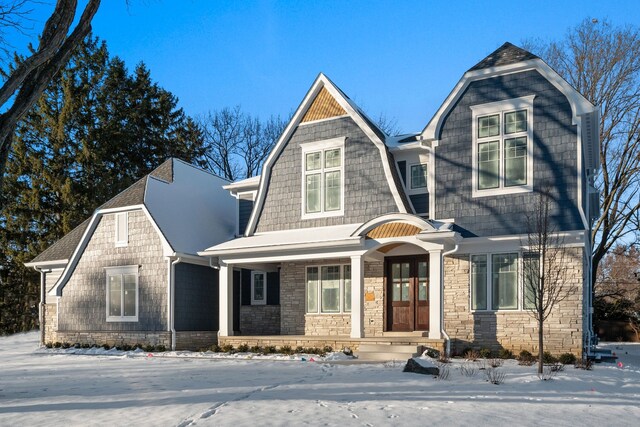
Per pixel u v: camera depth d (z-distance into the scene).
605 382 13.01
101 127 41.00
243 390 11.72
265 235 22.52
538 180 18.05
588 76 32.56
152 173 27.53
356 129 21.36
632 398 11.02
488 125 18.92
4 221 38.97
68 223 36.38
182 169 27.17
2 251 38.50
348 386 12.14
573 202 17.50
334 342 19.77
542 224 15.73
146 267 23.61
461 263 18.77
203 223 25.78
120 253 24.30
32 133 39.97
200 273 24.36
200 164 46.84
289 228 22.30
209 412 9.31
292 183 22.47
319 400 10.34
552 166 17.91
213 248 22.23
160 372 15.68
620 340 34.00
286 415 9.02
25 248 38.53
